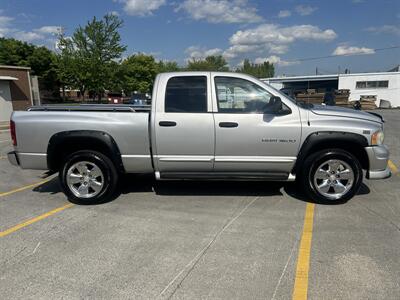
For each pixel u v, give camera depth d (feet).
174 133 15.16
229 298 8.77
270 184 18.83
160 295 8.95
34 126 15.53
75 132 15.42
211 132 15.07
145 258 10.87
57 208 15.65
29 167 15.98
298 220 13.76
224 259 10.74
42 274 10.03
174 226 13.34
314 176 15.38
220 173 15.74
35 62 139.85
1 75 73.31
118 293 9.06
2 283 9.61
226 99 15.25
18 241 12.19
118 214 14.71
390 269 10.01
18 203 16.43
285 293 8.96
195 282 9.50
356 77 125.49
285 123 14.96
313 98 101.76
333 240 11.93
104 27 110.42
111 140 15.44
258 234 12.51
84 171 16.03
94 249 11.52
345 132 14.80
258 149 15.17
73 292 9.14
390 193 17.11
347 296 8.80
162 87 15.39
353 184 15.26
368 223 13.39
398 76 119.44
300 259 10.66
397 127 48.16
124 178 19.60
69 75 114.01
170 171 15.84
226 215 14.40
